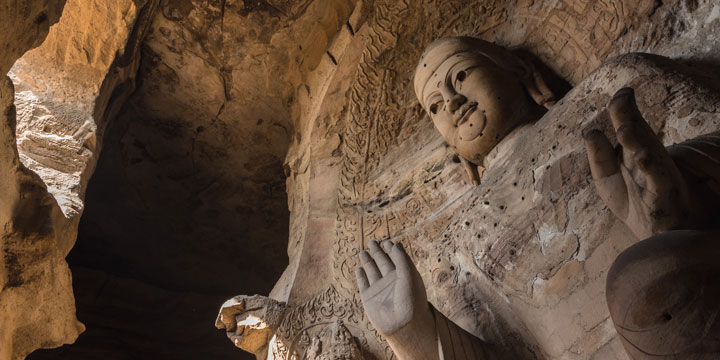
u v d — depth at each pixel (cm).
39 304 437
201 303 830
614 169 265
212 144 825
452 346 342
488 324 375
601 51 454
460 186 498
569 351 329
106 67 622
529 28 507
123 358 756
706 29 386
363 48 632
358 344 469
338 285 514
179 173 840
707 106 321
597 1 461
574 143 361
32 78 580
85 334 755
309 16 698
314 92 679
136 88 771
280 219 876
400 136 575
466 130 441
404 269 353
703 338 204
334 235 551
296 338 485
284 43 718
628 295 220
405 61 600
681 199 239
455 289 403
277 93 755
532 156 383
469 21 562
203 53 743
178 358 784
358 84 609
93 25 615
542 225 355
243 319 500
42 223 423
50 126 564
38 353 713
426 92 470
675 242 218
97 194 840
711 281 208
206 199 857
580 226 336
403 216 520
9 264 411
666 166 240
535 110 451
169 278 866
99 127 650
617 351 305
